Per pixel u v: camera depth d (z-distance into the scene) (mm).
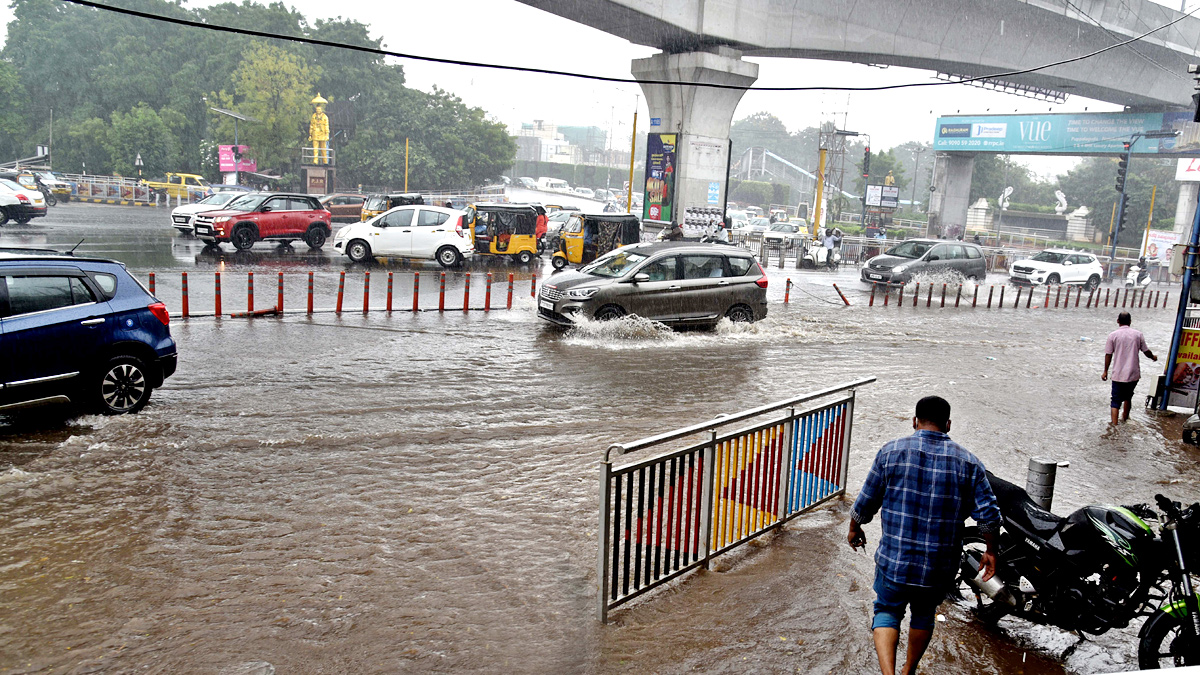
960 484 3791
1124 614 4367
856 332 17094
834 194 79062
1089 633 4582
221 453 7094
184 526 5566
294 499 6148
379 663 3969
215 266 20406
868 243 41312
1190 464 8805
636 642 4277
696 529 5219
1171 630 4309
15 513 5641
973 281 27969
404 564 5125
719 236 32469
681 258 15242
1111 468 8422
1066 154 53688
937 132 58531
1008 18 38781
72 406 8203
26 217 27828
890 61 38688
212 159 63656
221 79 70062
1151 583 4336
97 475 6434
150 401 8547
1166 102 49125
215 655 3988
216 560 5066
